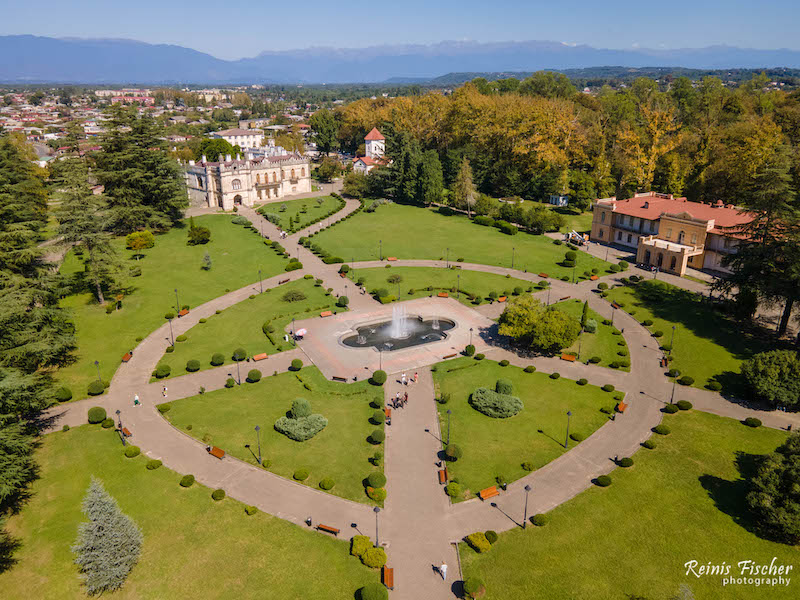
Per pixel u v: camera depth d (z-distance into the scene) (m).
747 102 180.88
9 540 44.78
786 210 74.94
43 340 61.06
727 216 105.06
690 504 48.12
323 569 41.81
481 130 168.00
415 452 55.84
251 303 94.00
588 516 46.94
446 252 119.69
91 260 91.31
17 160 121.31
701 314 86.25
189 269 109.38
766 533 44.59
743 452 54.97
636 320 86.12
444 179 178.00
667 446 56.25
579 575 41.00
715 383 67.06
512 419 61.31
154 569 41.62
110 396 66.44
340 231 136.25
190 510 47.59
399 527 46.06
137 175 121.00
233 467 53.44
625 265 108.44
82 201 88.94
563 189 152.50
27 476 51.50
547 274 106.12
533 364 73.88
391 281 102.50
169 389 67.94
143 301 93.81
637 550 43.28
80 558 39.34
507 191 158.75
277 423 58.97
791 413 61.69
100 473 52.47
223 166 153.62
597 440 57.53
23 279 62.84
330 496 49.66
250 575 41.16
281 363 74.25
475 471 53.00
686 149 149.62
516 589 39.97
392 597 39.31
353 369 72.44
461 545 44.19
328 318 87.94
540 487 50.72
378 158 187.12
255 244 125.19
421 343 79.88
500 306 92.44
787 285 72.62
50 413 62.84
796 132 144.88
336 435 58.50
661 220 110.62
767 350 74.50
